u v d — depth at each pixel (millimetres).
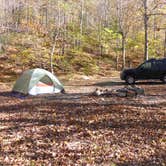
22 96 21281
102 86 26578
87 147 9656
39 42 47906
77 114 14531
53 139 10594
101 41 51375
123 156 8781
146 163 8234
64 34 48750
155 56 50312
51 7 47875
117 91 19984
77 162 8359
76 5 54000
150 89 23422
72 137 10812
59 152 9211
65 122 13039
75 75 37062
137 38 51500
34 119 13750
